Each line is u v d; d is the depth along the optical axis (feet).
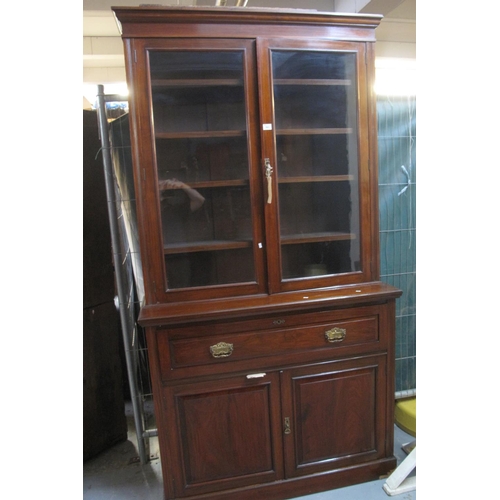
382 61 5.96
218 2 4.98
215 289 4.09
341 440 4.37
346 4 5.40
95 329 5.18
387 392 4.42
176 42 3.72
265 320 3.94
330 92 4.46
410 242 5.87
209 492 4.11
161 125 4.10
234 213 4.28
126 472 4.89
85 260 5.05
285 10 3.81
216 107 4.25
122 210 5.21
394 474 4.39
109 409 5.36
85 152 5.07
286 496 4.27
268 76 3.90
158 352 3.78
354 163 4.36
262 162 4.01
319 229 4.70
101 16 5.13
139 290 5.36
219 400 3.98
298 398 4.17
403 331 5.98
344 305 4.13
